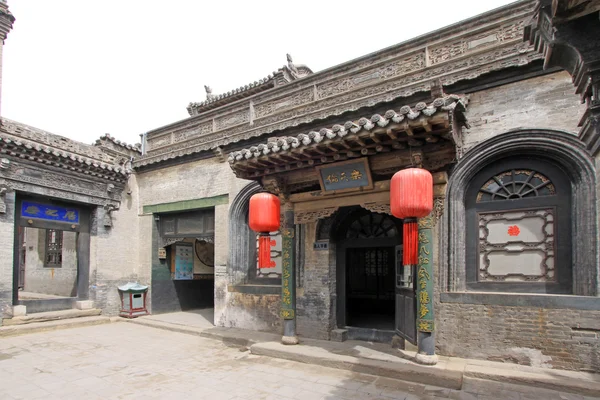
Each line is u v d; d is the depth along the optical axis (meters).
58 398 5.45
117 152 12.41
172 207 11.70
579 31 3.19
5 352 7.93
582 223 5.96
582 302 5.79
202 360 7.30
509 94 6.73
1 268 9.56
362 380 5.96
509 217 6.70
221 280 10.27
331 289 8.35
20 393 5.64
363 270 11.99
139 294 11.82
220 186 10.62
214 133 11.02
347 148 6.11
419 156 5.86
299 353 7.00
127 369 6.76
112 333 9.86
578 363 5.77
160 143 12.52
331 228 8.48
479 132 6.89
